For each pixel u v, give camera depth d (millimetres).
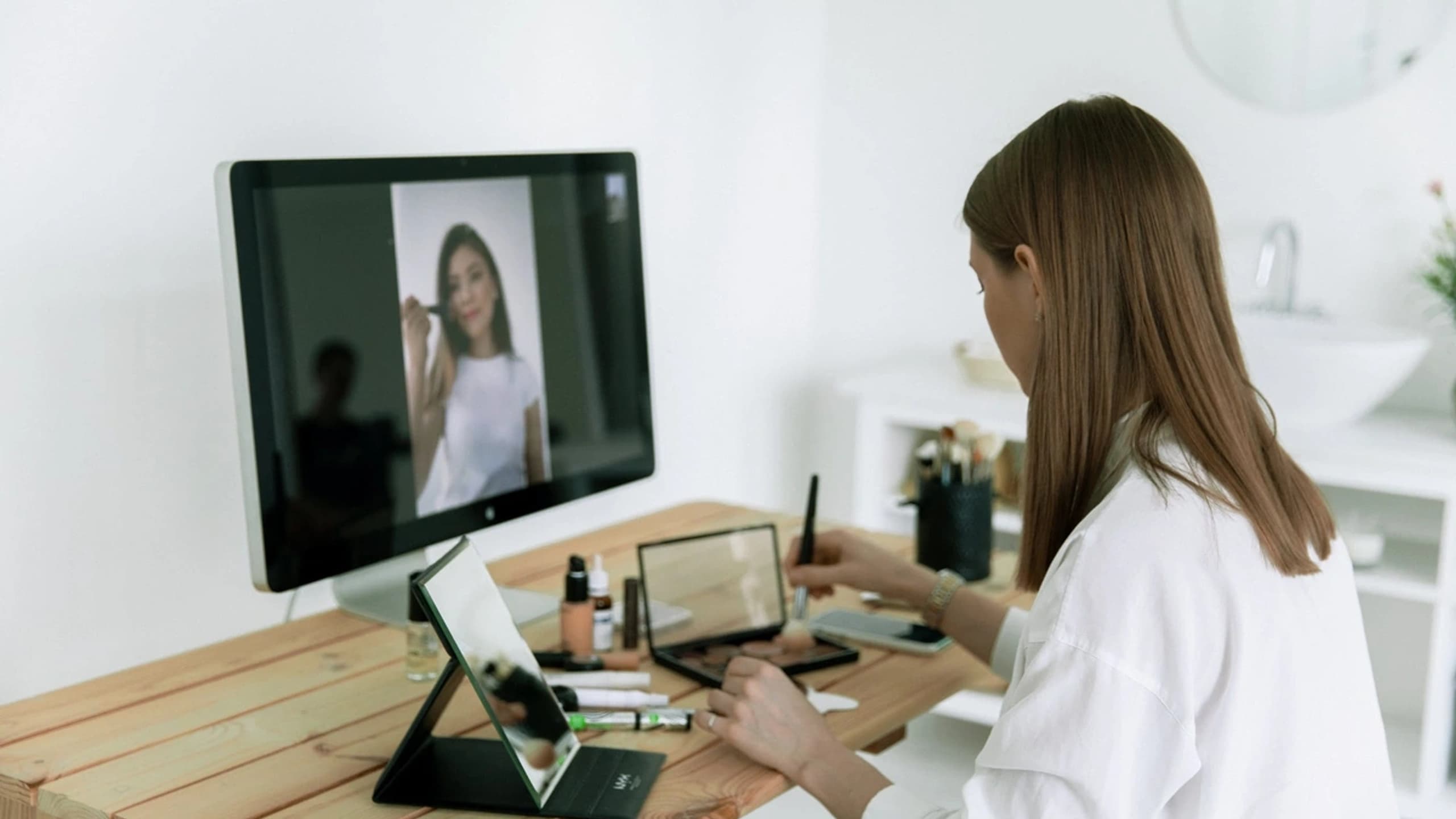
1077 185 1004
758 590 1526
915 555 1812
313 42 1882
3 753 1147
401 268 1361
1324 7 2611
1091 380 1014
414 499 1387
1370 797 1016
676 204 2699
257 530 1225
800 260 3186
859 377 2895
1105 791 894
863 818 1075
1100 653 909
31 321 1580
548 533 2426
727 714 1181
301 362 1255
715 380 2898
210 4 1738
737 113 2869
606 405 1661
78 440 1641
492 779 1096
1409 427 2451
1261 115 2713
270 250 1222
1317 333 2564
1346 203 2650
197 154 1742
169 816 1029
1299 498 1003
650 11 2545
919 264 3129
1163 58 2801
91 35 1608
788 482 3221
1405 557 2479
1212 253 1018
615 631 1486
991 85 3000
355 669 1362
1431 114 2549
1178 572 918
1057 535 1056
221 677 1338
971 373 2756
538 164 1534
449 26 2100
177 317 1738
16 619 1600
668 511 2043
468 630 1071
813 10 3115
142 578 1730
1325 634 987
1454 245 2553
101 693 1294
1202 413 978
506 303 1497
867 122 3143
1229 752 921
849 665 1422
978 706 2482
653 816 1045
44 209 1581
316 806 1052
